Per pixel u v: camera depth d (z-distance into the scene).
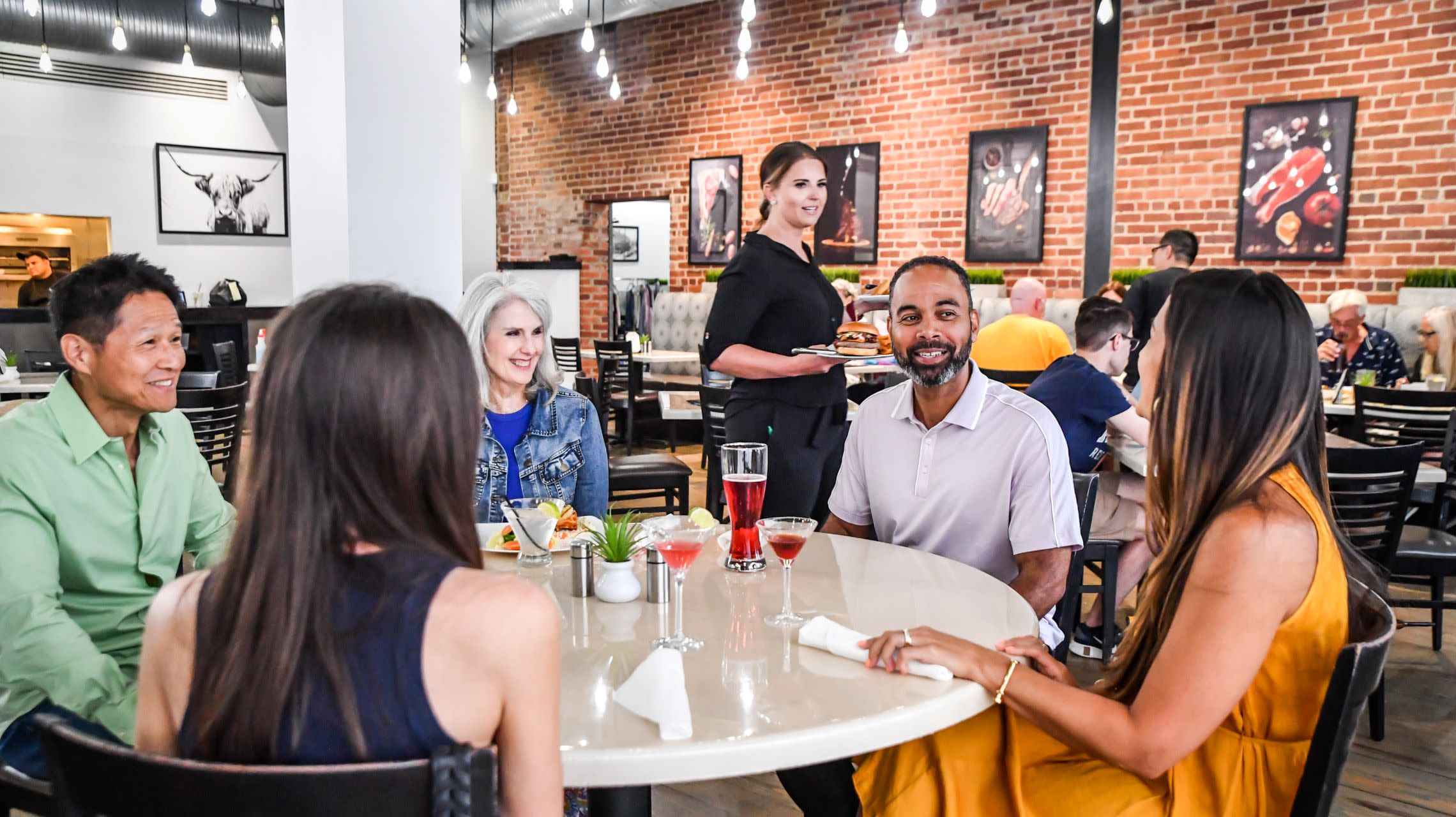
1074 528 1.94
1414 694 3.11
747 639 1.38
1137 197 6.88
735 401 2.87
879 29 7.79
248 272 10.24
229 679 0.79
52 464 1.63
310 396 0.81
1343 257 6.26
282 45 7.98
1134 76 6.82
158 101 9.57
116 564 1.72
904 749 1.45
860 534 2.21
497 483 2.21
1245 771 1.32
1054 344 4.27
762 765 1.06
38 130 8.97
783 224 2.80
